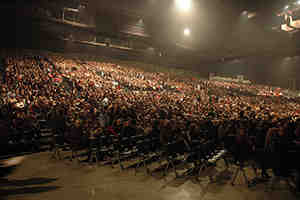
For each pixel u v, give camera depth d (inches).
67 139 362.6
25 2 1334.9
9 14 1344.7
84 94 816.9
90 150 344.2
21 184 257.6
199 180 289.3
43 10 1438.2
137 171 311.1
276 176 285.4
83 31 1649.9
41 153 386.6
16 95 643.5
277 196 248.8
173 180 285.3
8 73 861.8
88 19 1622.8
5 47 1346.0
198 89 1444.4
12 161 339.0
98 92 889.5
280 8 1849.2
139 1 1771.7
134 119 420.2
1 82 781.3
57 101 604.1
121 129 383.6
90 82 1038.4
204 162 335.3
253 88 1721.2
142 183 271.7
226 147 319.6
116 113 465.7
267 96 1475.1
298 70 1876.2
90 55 1723.7
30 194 232.5
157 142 377.1
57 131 391.2
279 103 1263.5
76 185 259.4
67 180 273.1
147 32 1887.3
